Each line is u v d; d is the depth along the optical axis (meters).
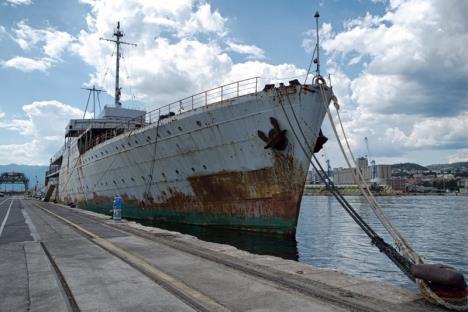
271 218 18.66
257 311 4.92
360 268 13.82
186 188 22.11
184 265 7.90
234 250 9.83
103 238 12.58
